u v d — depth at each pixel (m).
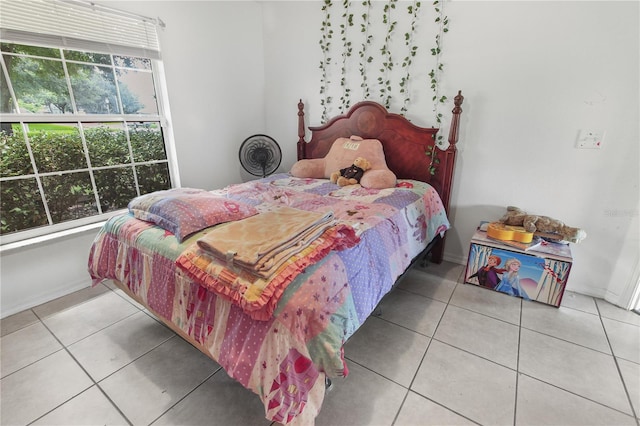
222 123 3.14
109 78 2.37
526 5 2.06
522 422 1.31
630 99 1.88
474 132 2.43
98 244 1.85
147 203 1.72
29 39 1.89
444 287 2.35
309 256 1.22
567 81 2.04
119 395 1.45
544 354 1.68
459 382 1.50
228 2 2.96
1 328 1.92
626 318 1.98
